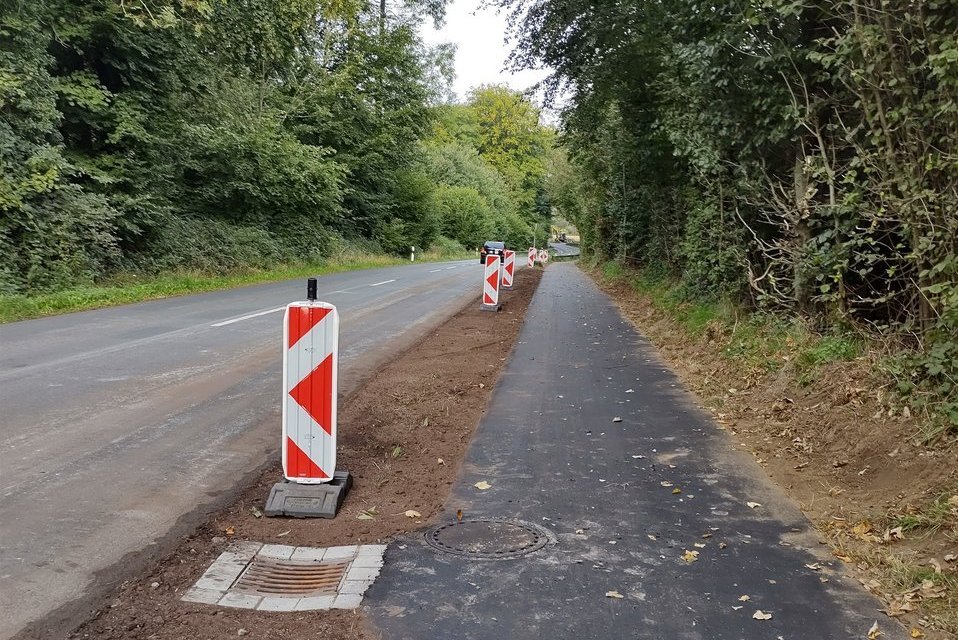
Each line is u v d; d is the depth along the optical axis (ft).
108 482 16.94
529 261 149.48
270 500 15.55
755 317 30.81
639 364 32.71
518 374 30.30
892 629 11.05
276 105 113.70
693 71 30.81
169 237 73.15
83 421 21.57
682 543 14.17
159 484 16.98
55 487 16.44
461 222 238.07
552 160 168.35
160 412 22.93
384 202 157.99
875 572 12.89
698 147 33.71
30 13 55.42
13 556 13.10
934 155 18.21
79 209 57.06
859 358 22.07
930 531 13.87
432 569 12.98
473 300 62.59
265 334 38.37
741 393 25.76
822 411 20.79
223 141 83.15
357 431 21.61
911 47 18.28
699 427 22.47
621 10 43.06
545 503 16.24
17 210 52.16
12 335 36.52
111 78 67.41
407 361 33.27
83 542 13.80
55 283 53.78
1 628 10.71
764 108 27.30
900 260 21.31
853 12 20.48
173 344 34.60
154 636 10.67
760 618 11.34
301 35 92.27
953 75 16.46
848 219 24.50
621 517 15.46
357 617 11.30
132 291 55.67
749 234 33.63
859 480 16.97
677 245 51.16
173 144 74.13
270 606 11.69
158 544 13.85
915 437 17.12
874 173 21.48
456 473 18.22
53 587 12.04
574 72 51.11
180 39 66.85
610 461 19.17
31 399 23.70
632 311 56.08
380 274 96.84
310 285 15.98
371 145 137.69
